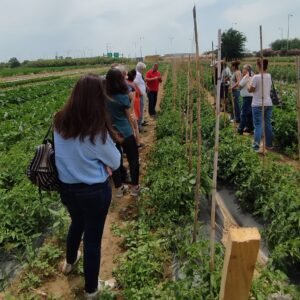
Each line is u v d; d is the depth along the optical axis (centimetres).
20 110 1623
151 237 543
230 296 250
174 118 1283
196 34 453
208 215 635
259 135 984
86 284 424
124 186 757
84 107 365
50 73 6900
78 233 450
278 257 457
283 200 552
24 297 437
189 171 666
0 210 571
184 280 391
